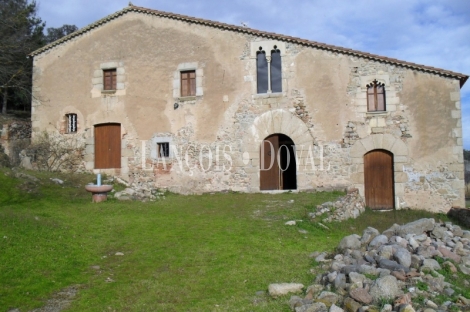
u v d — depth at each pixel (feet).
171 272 19.20
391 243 18.29
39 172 45.21
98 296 16.53
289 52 44.88
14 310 15.14
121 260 20.99
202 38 47.32
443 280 15.31
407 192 41.47
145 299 16.16
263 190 44.96
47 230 24.32
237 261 20.47
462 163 40.63
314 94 44.04
